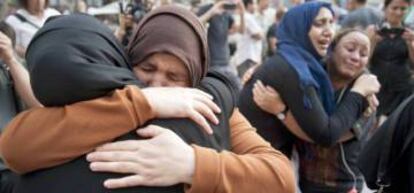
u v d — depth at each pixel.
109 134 1.22
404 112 2.15
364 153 2.28
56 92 1.22
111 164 1.21
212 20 6.92
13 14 4.23
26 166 1.25
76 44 1.25
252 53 8.40
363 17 5.81
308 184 2.82
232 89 1.52
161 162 1.22
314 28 2.75
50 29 1.29
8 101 2.78
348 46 2.78
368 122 2.80
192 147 1.27
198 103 1.31
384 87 5.47
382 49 5.48
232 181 1.29
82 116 1.21
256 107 2.75
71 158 1.22
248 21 8.45
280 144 2.76
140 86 1.32
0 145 1.27
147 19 1.40
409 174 2.10
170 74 1.37
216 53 6.97
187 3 7.96
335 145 2.74
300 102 2.60
